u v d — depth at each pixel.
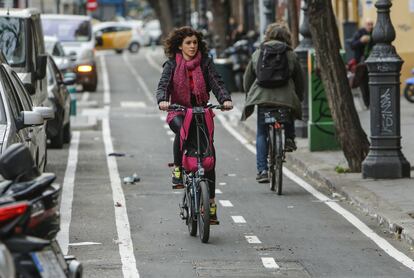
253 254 19.20
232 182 29.19
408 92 51.66
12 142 19.56
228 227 22.02
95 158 34.75
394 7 56.12
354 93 48.69
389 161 27.77
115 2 185.62
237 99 61.44
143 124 47.19
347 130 29.20
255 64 26.69
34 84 30.34
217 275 17.36
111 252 19.23
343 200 25.81
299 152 34.16
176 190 27.31
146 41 142.50
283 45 26.56
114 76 86.31
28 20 31.09
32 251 11.05
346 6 67.25
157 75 87.44
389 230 21.62
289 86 26.59
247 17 101.00
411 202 23.95
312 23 29.33
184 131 20.17
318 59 29.47
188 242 20.27
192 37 20.42
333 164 31.02
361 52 50.03
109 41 128.12
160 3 117.69
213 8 86.56
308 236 21.06
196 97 20.55
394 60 27.53
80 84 68.94
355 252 19.52
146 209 24.20
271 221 22.80
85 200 25.48
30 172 11.83
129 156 35.41
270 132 26.92
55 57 58.22
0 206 11.09
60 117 36.44
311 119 34.28
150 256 18.89
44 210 11.45
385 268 18.11
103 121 48.72
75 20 70.50
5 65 22.38
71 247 19.69
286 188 27.94
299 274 17.55
